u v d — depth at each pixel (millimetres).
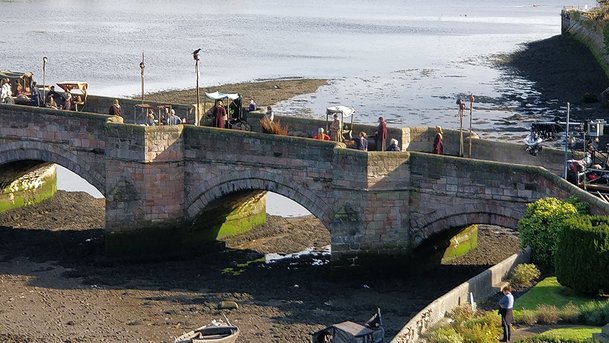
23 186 103250
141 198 88750
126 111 99250
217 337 68250
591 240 67375
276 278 84938
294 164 85750
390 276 84000
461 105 91000
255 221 98250
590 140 93250
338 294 80812
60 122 92938
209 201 89188
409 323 61344
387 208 83375
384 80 194875
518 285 71188
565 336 60344
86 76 185500
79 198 108188
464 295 67000
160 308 77688
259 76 195750
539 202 76562
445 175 82250
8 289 81750
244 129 94938
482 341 59312
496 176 80625
